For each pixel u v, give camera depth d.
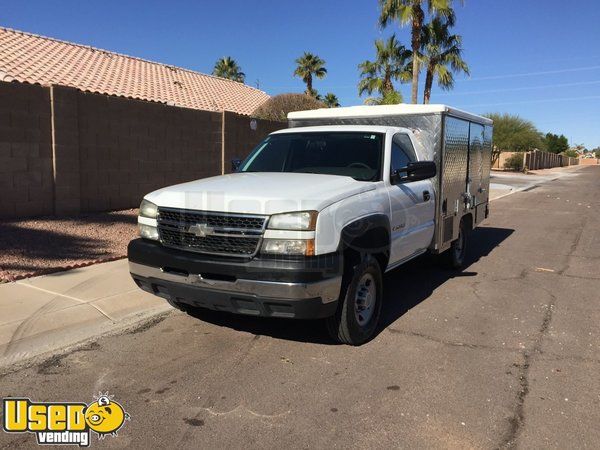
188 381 4.14
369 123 7.12
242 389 4.01
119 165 11.16
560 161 87.94
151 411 3.68
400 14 23.36
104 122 10.72
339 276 4.34
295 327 5.38
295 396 3.90
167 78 22.17
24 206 9.37
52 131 9.64
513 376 4.29
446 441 3.32
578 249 10.20
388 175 5.44
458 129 7.35
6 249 7.47
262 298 4.15
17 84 9.05
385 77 30.34
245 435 3.38
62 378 4.17
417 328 5.43
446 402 3.84
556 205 19.48
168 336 5.08
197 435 3.38
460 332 5.33
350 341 4.83
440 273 7.97
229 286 4.22
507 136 57.31
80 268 7.11
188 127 12.88
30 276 6.57
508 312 6.02
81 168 10.31
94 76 17.88
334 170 5.58
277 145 6.21
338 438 3.35
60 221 9.42
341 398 3.88
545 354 4.77
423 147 6.65
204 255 4.36
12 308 5.49
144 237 4.86
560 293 6.88
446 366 4.47
